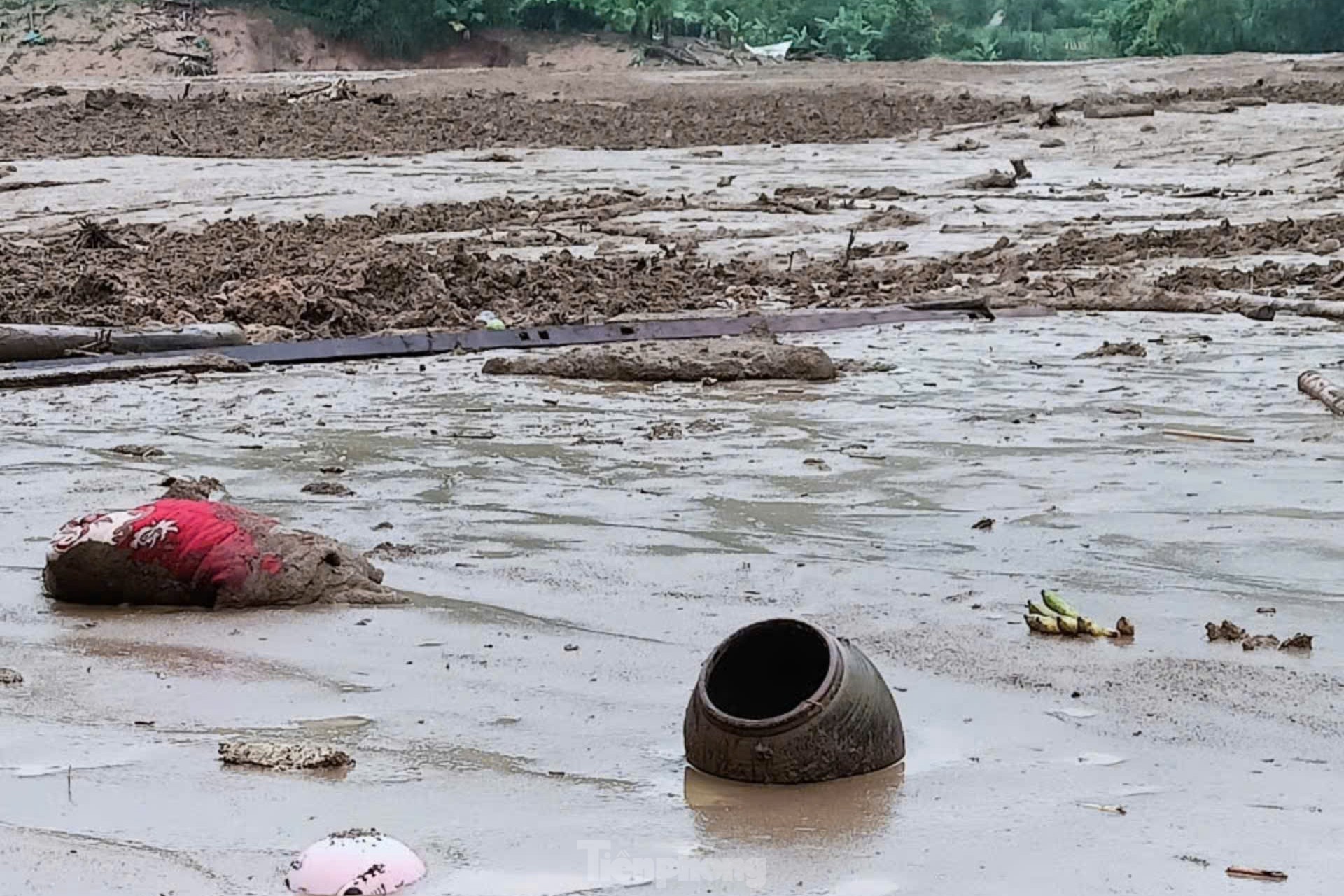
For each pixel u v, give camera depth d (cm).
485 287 2286
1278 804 591
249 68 10281
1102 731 669
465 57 10931
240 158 4566
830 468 1193
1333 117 4697
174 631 838
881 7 12619
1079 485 1115
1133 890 524
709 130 5294
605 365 1664
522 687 737
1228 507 1040
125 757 651
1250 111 4956
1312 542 953
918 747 656
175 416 1494
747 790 614
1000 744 657
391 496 1135
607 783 622
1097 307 2125
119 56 9881
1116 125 4775
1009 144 4594
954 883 530
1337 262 2316
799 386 1595
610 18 11200
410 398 1573
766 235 2986
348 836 541
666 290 2336
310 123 5566
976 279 2386
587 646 794
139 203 3566
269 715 705
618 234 3050
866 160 4344
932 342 1878
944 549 961
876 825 578
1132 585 878
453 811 594
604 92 6494
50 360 1817
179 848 561
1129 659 755
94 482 1196
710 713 628
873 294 2291
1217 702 697
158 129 5403
